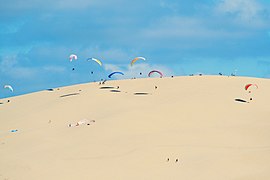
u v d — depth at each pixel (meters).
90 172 69.62
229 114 91.88
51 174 70.00
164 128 86.50
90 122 93.56
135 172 68.50
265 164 65.62
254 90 106.19
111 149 78.38
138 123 89.19
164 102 100.50
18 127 100.38
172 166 69.38
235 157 69.38
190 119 90.12
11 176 70.50
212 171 65.50
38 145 84.69
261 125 84.62
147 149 76.44
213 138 80.44
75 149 80.00
